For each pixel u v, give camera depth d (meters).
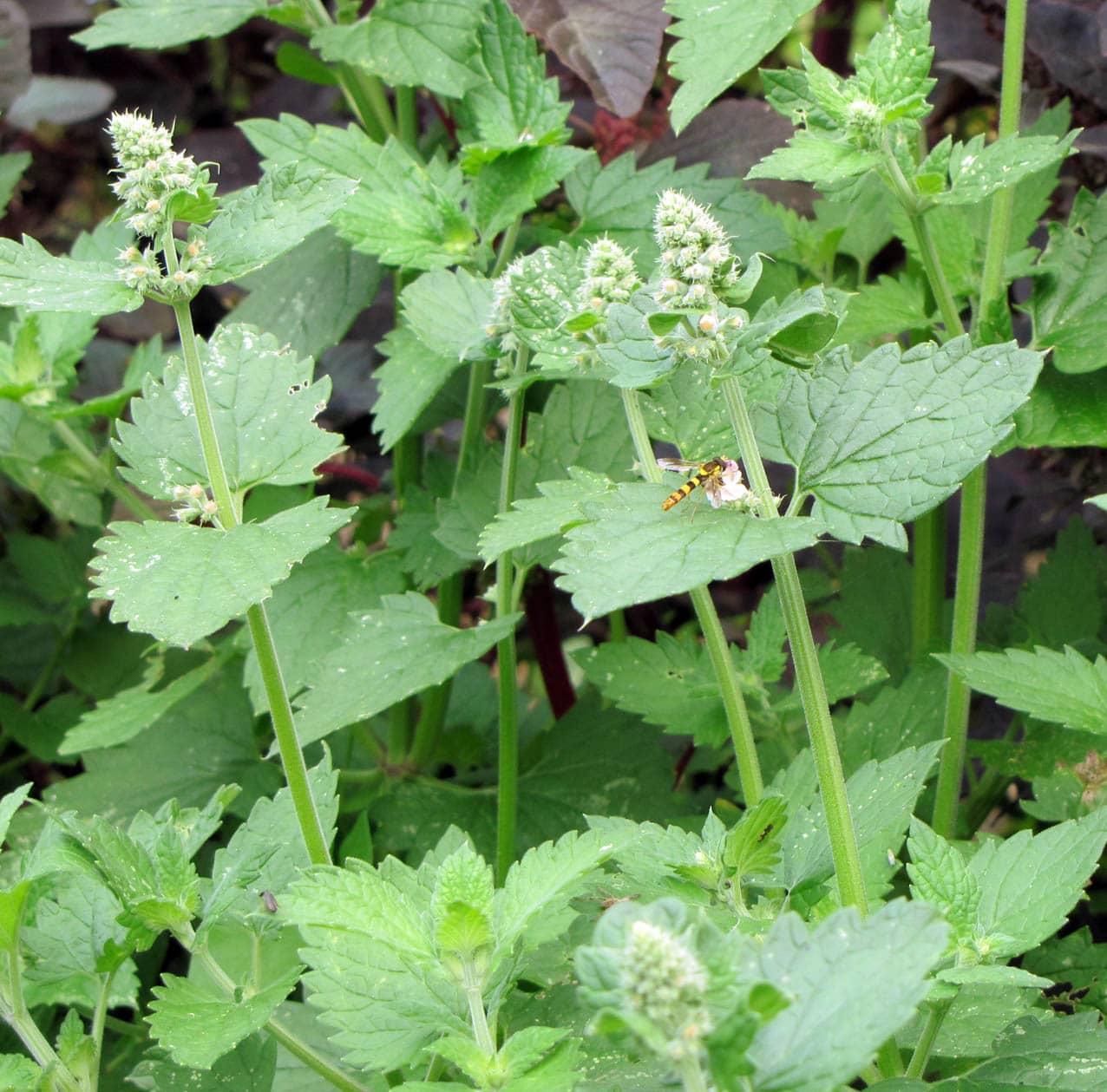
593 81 0.68
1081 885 0.50
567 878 0.50
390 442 0.65
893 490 0.49
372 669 0.63
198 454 0.56
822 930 0.45
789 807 0.58
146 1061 0.56
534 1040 0.48
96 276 0.52
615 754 0.72
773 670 0.66
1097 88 0.71
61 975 0.56
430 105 0.92
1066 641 0.72
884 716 0.67
